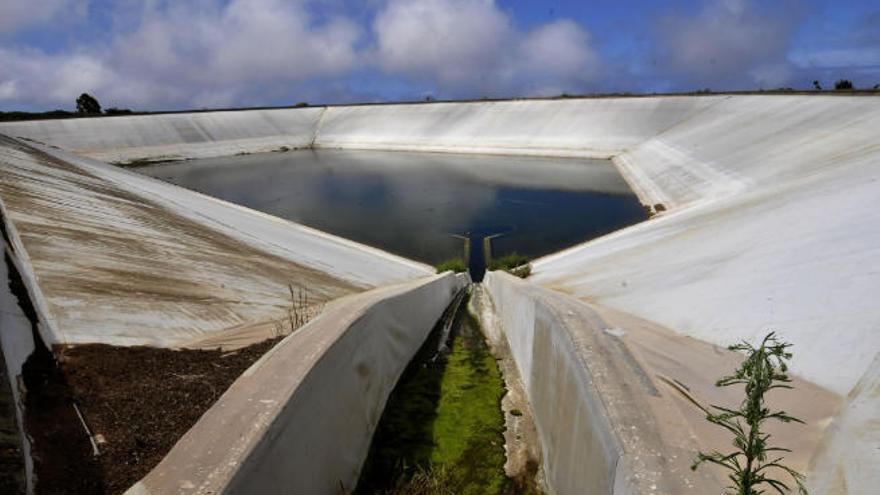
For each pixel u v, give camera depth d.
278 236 20.23
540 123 65.31
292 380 4.58
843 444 3.72
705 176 31.81
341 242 25.86
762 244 10.02
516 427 7.23
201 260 12.48
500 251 27.95
